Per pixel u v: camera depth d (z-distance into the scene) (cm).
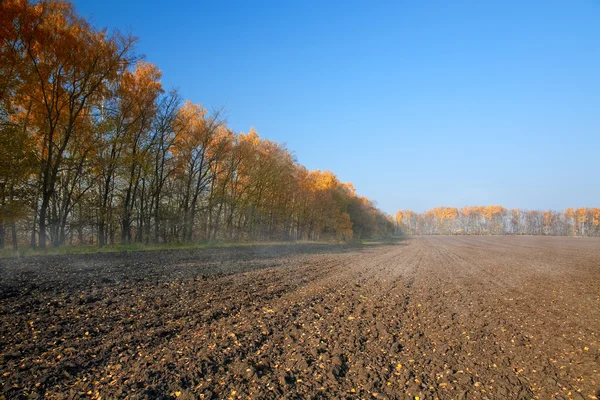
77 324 713
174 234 3412
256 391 487
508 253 3847
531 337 778
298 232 6362
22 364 523
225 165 3700
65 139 2105
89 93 2127
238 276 1469
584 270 2180
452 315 970
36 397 438
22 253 1805
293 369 570
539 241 7925
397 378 561
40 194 2205
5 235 2306
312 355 634
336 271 1861
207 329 734
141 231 3005
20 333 645
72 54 1991
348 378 551
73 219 2652
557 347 713
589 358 650
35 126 2098
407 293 1293
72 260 1641
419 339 756
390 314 963
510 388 535
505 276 1862
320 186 6106
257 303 997
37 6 1838
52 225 2342
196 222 3644
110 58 2148
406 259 2908
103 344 617
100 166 2392
